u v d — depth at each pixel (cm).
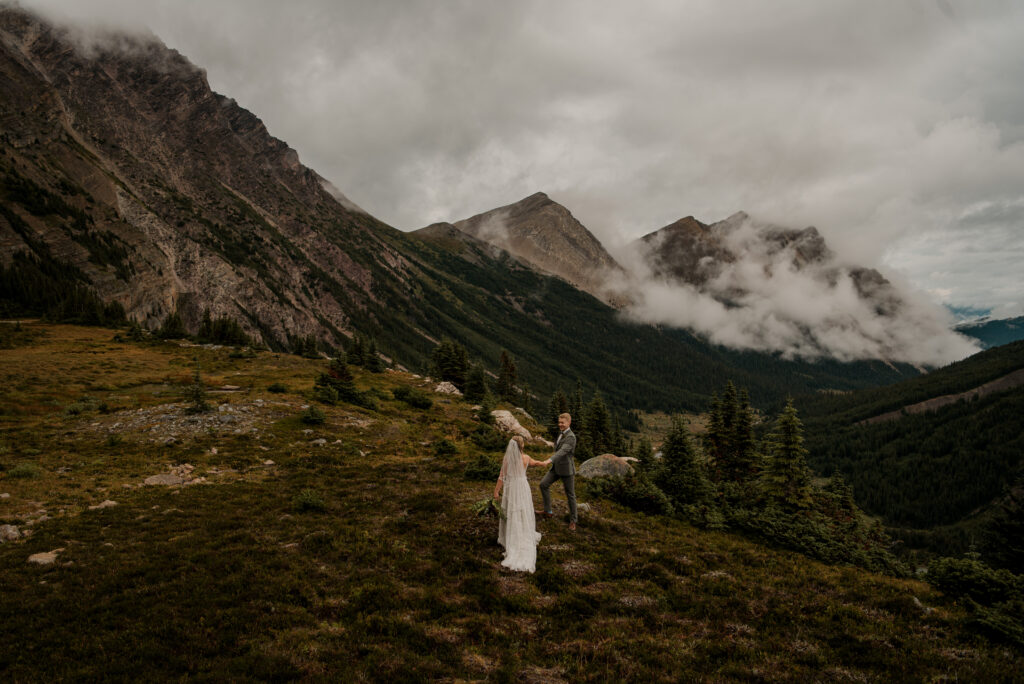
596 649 774
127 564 1063
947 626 912
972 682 703
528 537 1120
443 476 1875
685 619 906
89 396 3709
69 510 1481
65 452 2222
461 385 7931
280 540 1242
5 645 742
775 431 3309
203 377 5334
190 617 841
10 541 1215
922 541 15062
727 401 4384
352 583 989
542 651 766
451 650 754
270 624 821
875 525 2539
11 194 17412
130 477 1928
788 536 1477
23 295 12006
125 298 16988
